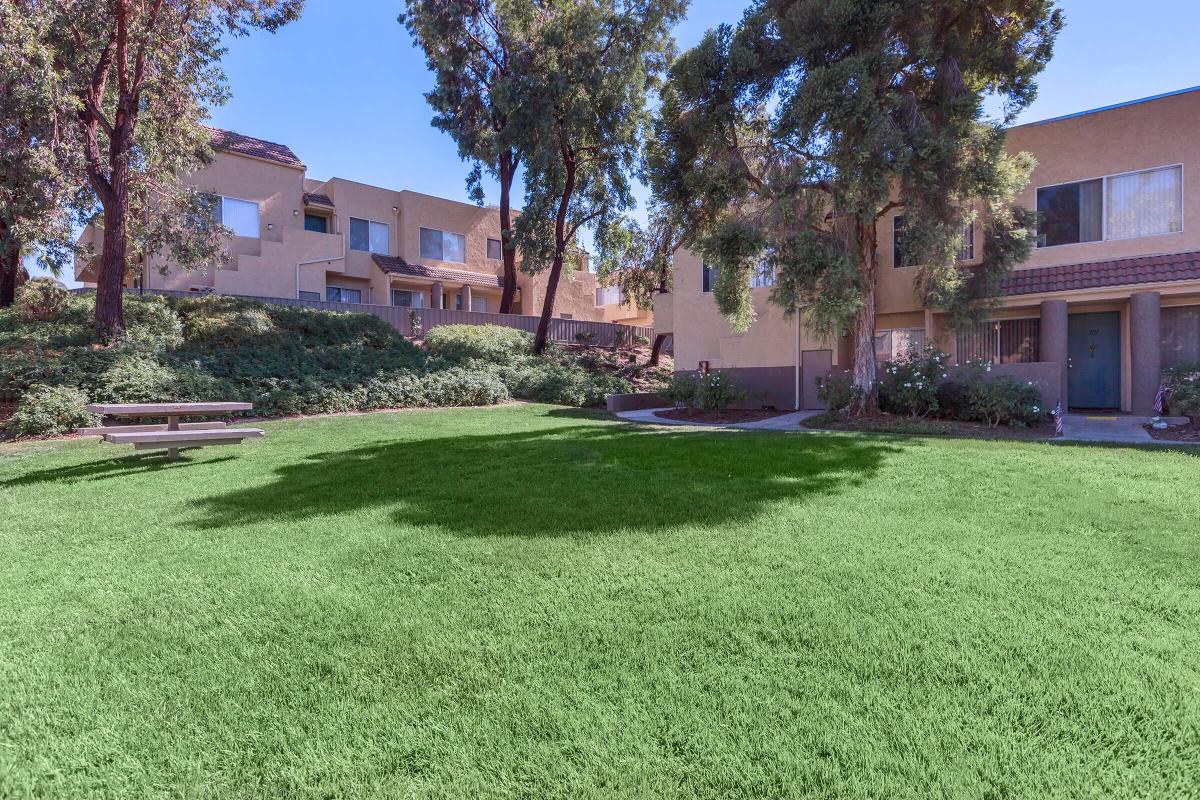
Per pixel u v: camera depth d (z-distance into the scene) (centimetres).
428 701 208
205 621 274
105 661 238
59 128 1263
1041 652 235
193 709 206
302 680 222
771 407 1546
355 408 1332
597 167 2059
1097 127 1209
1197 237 1114
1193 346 1169
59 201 1327
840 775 168
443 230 2705
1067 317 1237
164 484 575
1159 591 293
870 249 1151
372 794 164
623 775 170
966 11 1024
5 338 1193
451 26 1989
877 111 919
